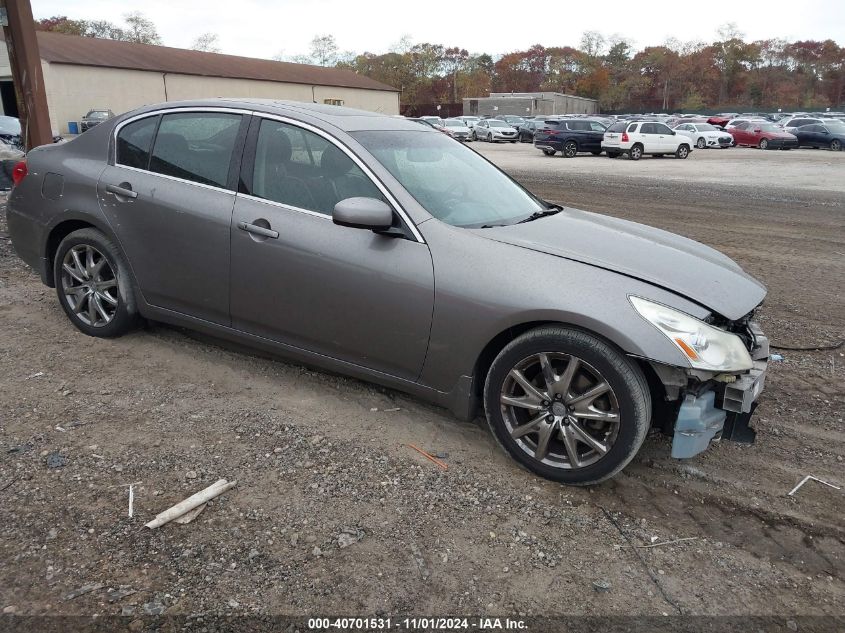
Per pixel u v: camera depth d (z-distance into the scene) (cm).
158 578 247
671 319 291
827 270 802
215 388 405
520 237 338
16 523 271
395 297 338
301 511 291
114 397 386
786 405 423
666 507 311
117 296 452
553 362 318
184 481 307
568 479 316
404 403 395
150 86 4803
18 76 1049
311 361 383
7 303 538
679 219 1164
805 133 3528
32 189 470
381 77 11175
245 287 385
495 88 13850
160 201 409
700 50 13062
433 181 372
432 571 260
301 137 378
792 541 290
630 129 2797
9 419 353
